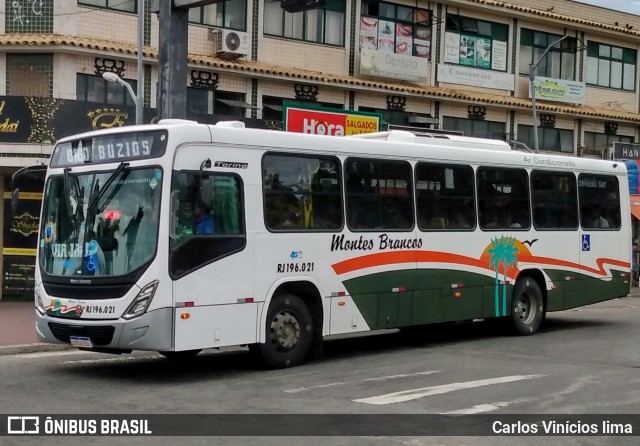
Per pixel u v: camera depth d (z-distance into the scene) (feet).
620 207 56.13
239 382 33.24
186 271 32.42
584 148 111.86
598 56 114.73
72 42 66.44
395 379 34.06
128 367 37.68
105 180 33.83
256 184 35.27
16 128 61.05
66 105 61.72
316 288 37.60
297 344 37.17
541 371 36.55
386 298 40.73
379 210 40.70
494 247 46.96
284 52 82.94
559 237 51.39
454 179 44.88
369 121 78.64
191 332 32.42
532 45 107.04
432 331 52.80
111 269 32.63
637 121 115.03
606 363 39.37
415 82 93.40
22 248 65.87
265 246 35.35
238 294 34.22
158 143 32.71
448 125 97.60
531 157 49.85
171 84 48.55
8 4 68.28
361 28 89.15
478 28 100.68
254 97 79.82
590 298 53.47
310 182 37.58
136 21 72.18
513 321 49.06
